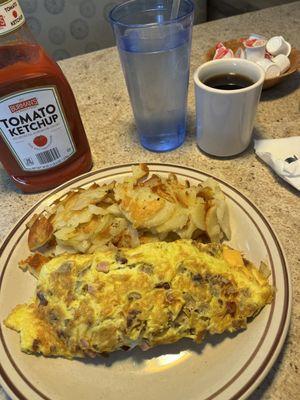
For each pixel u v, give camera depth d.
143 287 0.21
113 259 0.23
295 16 0.58
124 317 0.21
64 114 0.32
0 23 0.27
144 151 0.39
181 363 0.22
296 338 0.23
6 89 0.28
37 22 0.76
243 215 0.28
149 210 0.26
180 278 0.22
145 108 0.36
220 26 0.58
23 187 0.35
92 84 0.50
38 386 0.20
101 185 0.31
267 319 0.22
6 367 0.21
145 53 0.32
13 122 0.30
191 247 0.24
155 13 0.38
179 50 0.33
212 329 0.21
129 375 0.21
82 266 0.23
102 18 0.80
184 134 0.40
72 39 0.81
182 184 0.30
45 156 0.33
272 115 0.41
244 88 0.32
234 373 0.20
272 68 0.42
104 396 0.20
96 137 0.41
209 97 0.32
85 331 0.21
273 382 0.22
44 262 0.26
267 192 0.33
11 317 0.23
